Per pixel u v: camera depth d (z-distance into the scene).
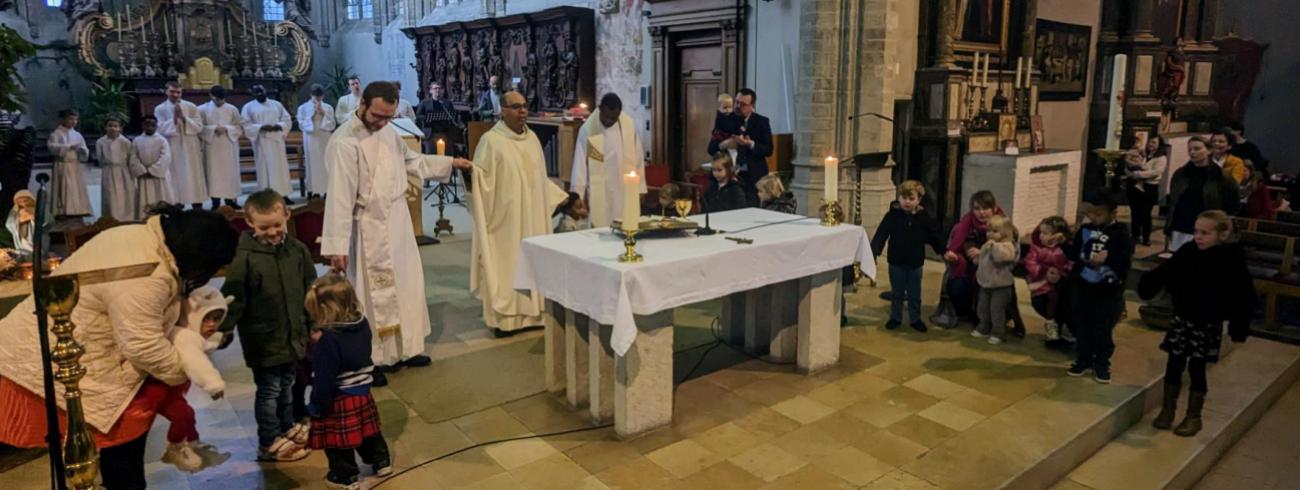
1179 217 6.45
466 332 5.45
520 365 4.82
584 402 4.18
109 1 18.42
